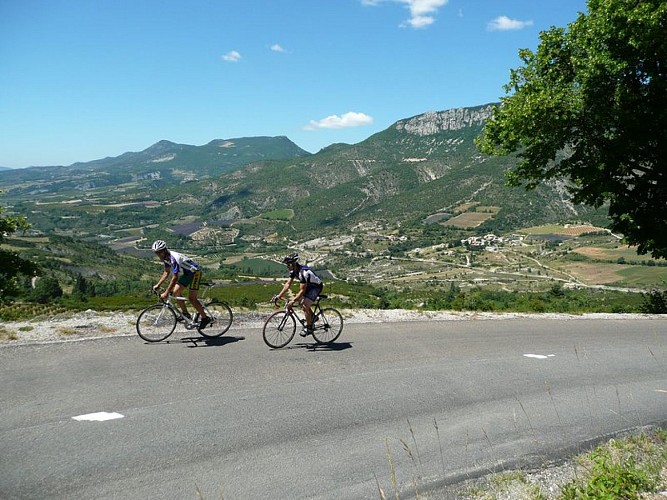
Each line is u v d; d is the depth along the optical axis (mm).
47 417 5555
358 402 6598
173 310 9344
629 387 7848
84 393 6320
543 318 14250
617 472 4484
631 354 10078
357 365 8289
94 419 5578
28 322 10484
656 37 16031
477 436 5734
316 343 9602
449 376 7969
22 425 5320
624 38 16891
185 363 7820
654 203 20859
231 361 8070
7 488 4133
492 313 14773
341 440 5441
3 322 10477
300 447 5215
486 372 8305
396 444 5418
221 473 4598
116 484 4301
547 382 7934
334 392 6918
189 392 6582
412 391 7152
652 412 6758
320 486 4465
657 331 12836
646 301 20359
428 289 110875
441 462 5051
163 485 4332
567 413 6598
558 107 18500
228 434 5414
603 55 17172
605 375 8469
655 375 8617
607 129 19359
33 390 6328
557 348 10352
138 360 7840
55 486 4207
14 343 8453
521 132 19672
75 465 4570
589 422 6309
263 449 5121
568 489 4438
